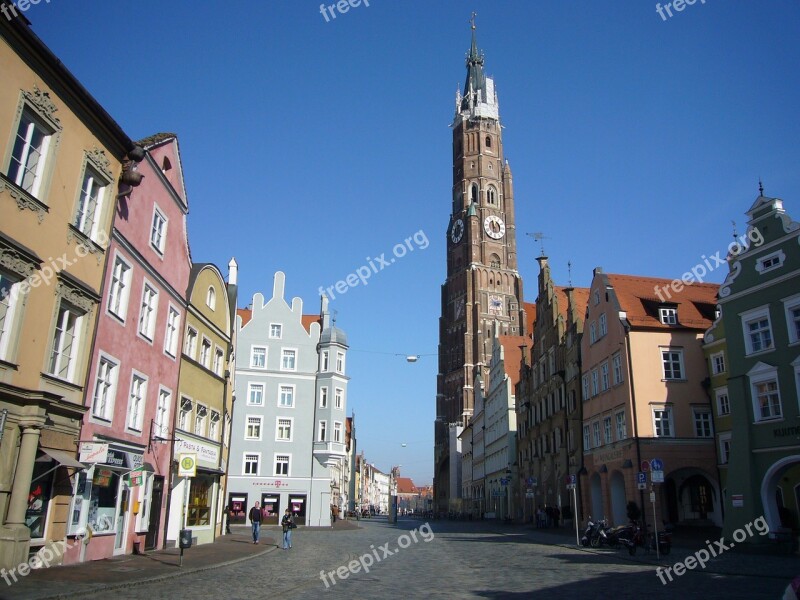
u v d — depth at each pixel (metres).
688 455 39.25
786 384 29.94
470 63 160.12
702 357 41.00
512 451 75.44
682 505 42.19
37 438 17.48
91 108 20.38
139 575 18.62
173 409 29.59
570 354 52.78
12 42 16.77
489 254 141.88
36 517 18.64
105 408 22.91
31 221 17.88
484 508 96.12
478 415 104.50
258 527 35.03
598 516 46.31
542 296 62.44
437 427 146.62
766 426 30.64
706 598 15.38
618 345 42.19
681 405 40.03
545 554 29.14
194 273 32.66
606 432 44.44
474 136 151.88
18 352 17.31
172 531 30.77
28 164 18.23
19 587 14.87
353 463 135.88
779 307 30.83
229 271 43.03
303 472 60.25
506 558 27.17
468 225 142.75
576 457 49.56
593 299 47.59
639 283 46.22
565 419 53.34
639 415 39.59
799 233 30.19
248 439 59.81
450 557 27.81
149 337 26.66
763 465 30.52
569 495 52.06
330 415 61.19
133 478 24.59
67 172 19.61
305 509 59.44
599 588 17.44
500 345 84.06
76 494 20.69
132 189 24.44
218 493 37.09
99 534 22.44
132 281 24.62
